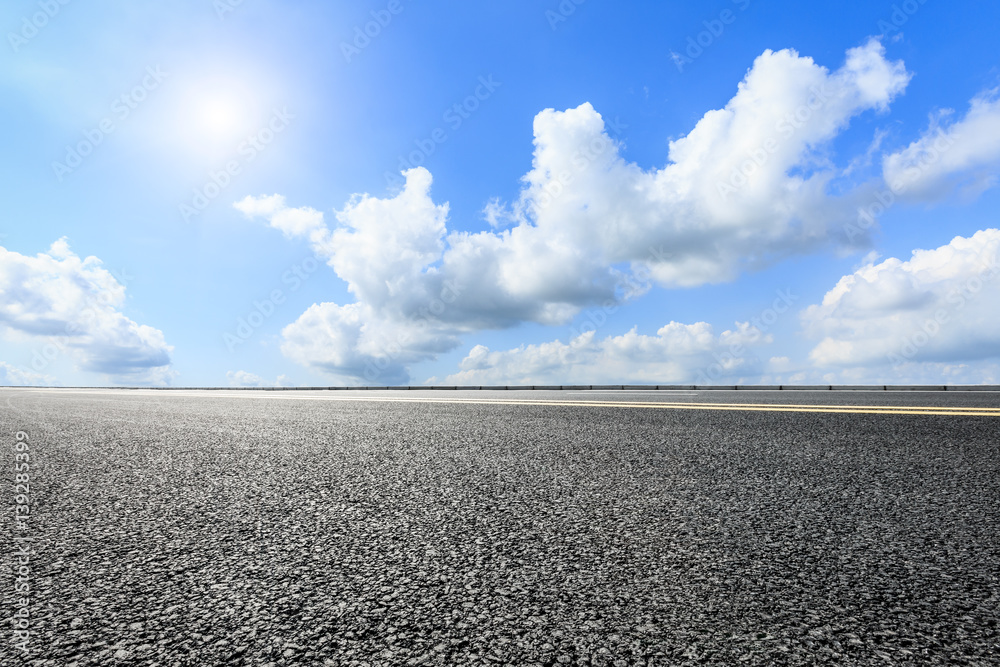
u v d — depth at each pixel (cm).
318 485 208
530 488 196
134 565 127
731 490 188
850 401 556
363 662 84
